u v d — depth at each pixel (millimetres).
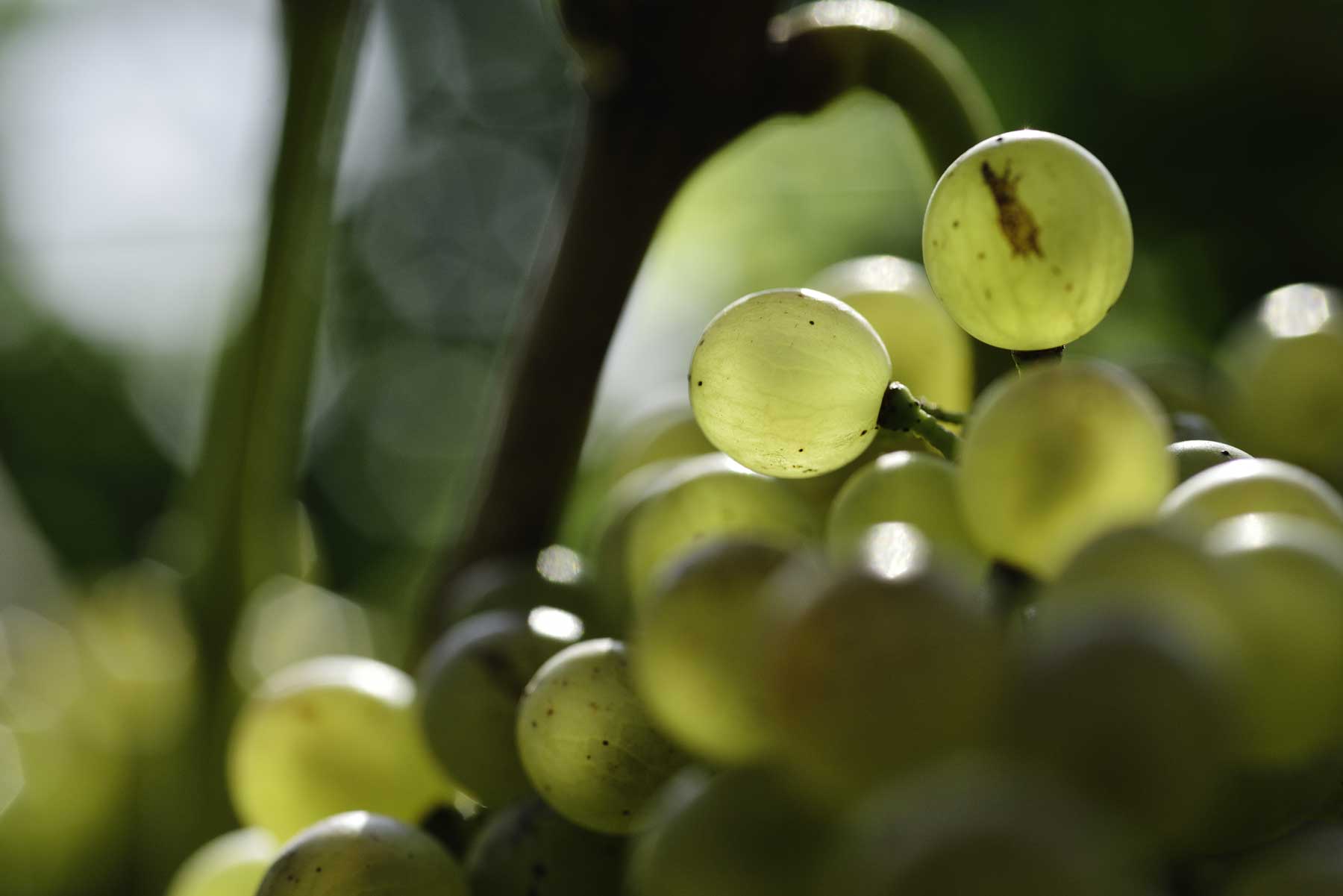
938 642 204
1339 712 215
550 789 249
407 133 1651
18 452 993
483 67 1724
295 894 245
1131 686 202
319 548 958
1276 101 519
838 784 206
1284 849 212
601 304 305
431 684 267
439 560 317
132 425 1034
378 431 1326
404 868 247
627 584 279
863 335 253
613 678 248
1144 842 201
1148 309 510
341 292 1391
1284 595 216
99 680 408
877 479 247
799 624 206
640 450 312
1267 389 289
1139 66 535
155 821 380
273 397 344
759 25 301
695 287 617
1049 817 187
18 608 544
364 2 336
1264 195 513
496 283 1533
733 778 220
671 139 304
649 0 301
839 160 588
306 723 272
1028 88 546
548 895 250
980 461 230
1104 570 212
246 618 352
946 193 247
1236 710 204
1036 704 203
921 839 186
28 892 379
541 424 304
